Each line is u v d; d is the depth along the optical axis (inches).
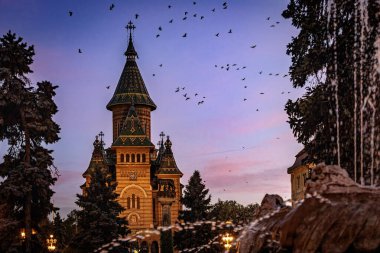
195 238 3211.1
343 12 1026.7
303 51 1380.4
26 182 2021.4
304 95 1346.0
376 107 796.6
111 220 2758.4
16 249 1932.8
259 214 698.8
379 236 445.1
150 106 5772.6
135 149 5073.8
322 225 471.8
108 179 3034.0
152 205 5059.1
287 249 501.7
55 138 2191.2
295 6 1382.9
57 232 2374.5
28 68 2154.3
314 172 514.3
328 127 1188.5
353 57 926.4
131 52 5841.5
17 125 2162.9
